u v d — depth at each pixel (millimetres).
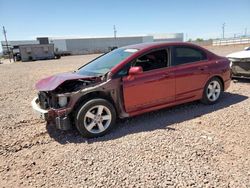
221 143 3842
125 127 4727
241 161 3305
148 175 3066
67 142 4195
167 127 4602
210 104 5910
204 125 4641
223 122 4734
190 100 5492
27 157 3754
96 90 4254
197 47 5617
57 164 3471
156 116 5270
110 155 3621
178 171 3119
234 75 8125
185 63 5289
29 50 47781
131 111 4633
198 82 5508
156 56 4922
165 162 3342
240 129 4367
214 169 3141
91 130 4305
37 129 4914
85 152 3766
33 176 3225
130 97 4551
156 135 4234
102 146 3941
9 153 3922
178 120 4961
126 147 3848
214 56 5906
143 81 4633
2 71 20938
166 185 2861
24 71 19328
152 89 4773
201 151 3598
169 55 5062
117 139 4180
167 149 3697
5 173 3342
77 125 4207
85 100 4277
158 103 4930
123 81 4461
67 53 62719
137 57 4684
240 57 7773
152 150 3695
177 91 5160
